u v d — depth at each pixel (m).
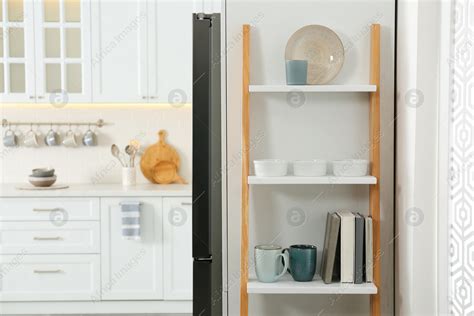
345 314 2.22
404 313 2.08
